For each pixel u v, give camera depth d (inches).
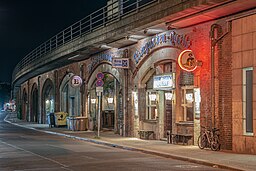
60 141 914.7
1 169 495.2
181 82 812.6
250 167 504.1
